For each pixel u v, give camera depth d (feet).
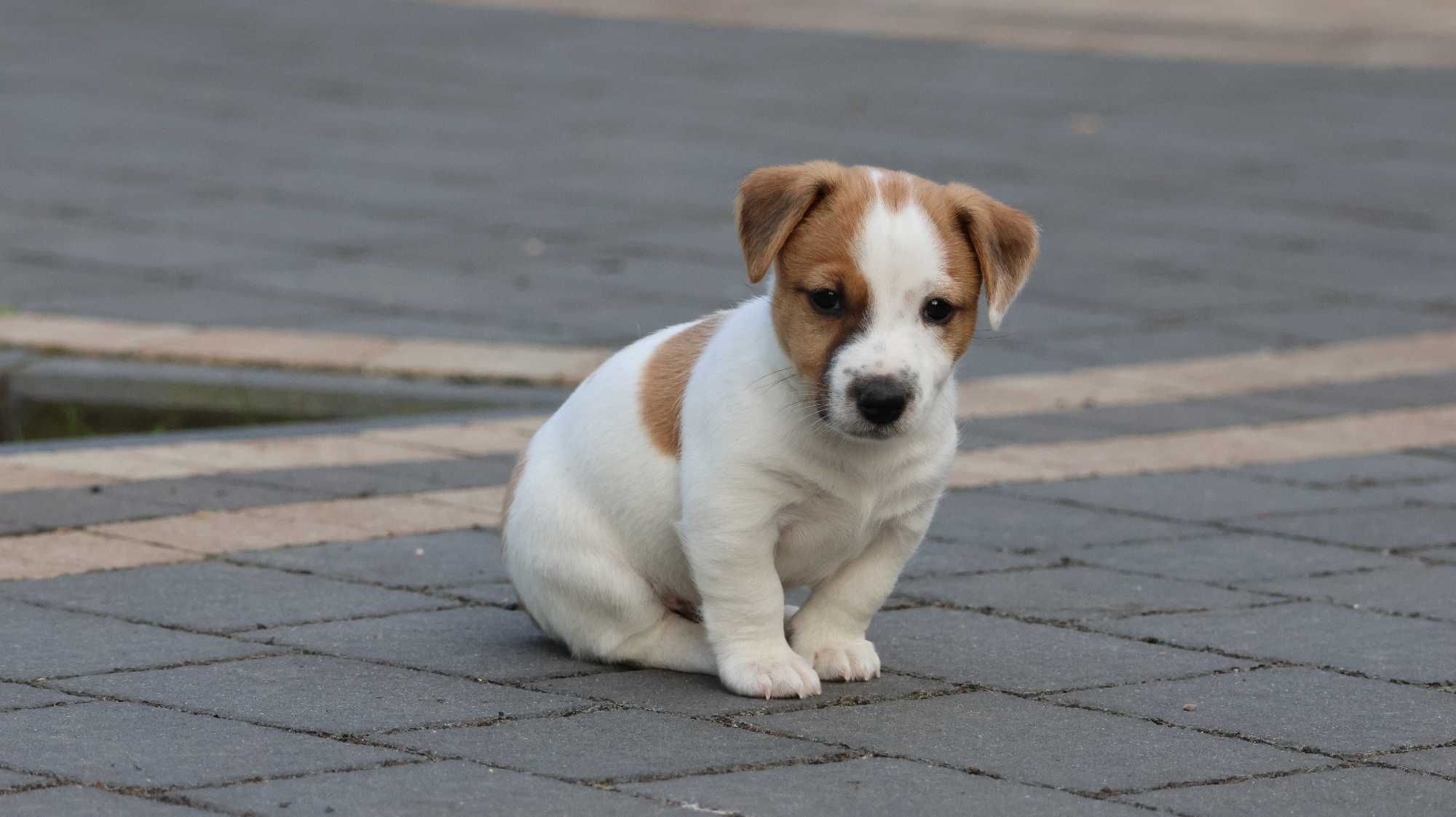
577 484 25.07
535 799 20.18
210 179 66.23
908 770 21.56
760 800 20.36
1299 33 107.55
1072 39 104.99
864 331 22.71
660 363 24.86
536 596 25.66
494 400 42.73
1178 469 38.75
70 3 106.42
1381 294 56.18
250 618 27.40
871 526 24.31
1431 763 22.40
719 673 24.59
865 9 113.80
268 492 35.04
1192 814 20.39
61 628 26.53
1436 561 32.48
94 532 31.86
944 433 24.30
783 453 23.24
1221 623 28.45
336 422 42.32
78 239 56.90
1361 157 76.59
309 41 97.09
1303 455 40.16
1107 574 31.27
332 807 19.79
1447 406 44.75
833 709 23.89
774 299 23.49
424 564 30.81
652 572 25.09
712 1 115.14
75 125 74.54
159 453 37.78
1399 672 26.14
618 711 23.58
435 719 22.99
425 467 37.35
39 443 38.83
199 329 46.75
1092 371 47.21
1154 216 65.82
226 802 19.86
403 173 68.59
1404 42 104.99
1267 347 50.08
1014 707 24.20
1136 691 25.02
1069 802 20.62
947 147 76.28
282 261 55.06
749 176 23.90
